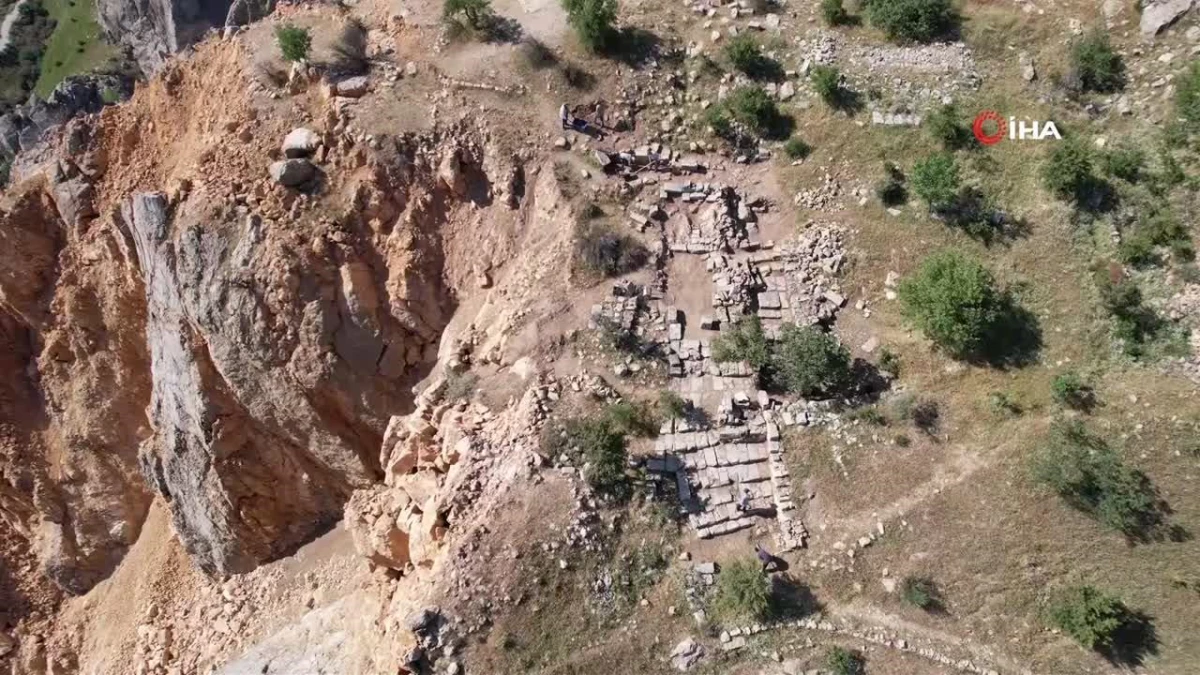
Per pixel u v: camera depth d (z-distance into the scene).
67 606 44.69
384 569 30.50
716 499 27.31
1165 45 30.17
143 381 40.62
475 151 33.28
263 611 36.66
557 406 28.27
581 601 25.67
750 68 33.97
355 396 33.88
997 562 25.33
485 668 24.91
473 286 33.16
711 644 25.09
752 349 28.97
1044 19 32.03
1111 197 28.77
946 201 29.75
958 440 27.23
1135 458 25.55
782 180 32.50
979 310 27.19
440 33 35.78
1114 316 27.42
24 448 43.19
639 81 34.06
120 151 39.78
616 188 32.12
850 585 25.80
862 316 30.00
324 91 34.66
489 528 26.20
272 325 32.94
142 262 35.59
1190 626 23.89
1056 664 24.11
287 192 33.25
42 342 42.09
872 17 33.75
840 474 27.42
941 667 24.36
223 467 35.97
